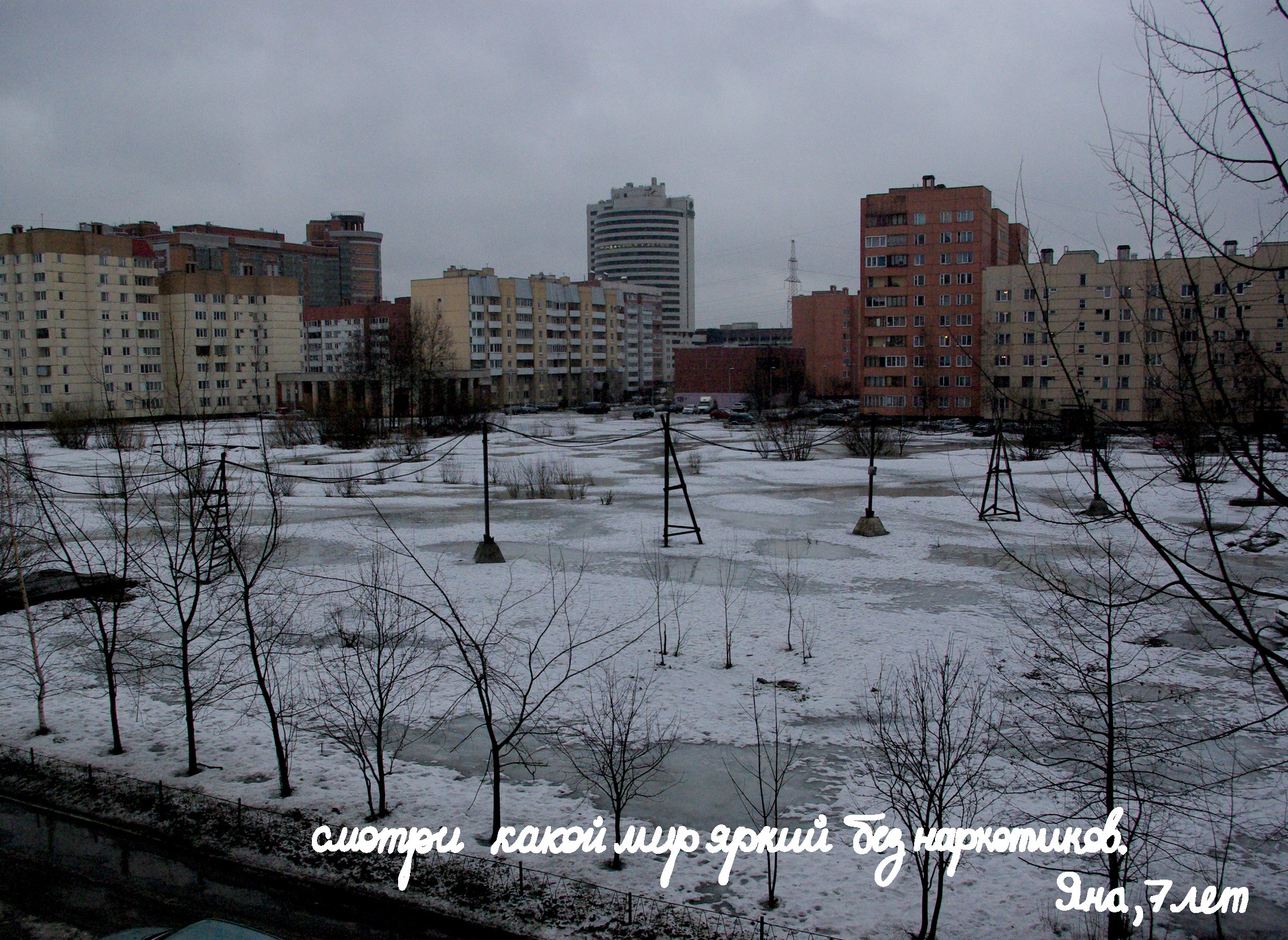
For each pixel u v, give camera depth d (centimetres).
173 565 1478
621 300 17238
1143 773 1188
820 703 1711
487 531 3009
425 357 10369
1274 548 3088
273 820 1231
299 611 2323
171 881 1101
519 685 1797
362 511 4125
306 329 16325
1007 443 3841
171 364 10681
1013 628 2188
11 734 1562
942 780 990
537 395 14650
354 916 1024
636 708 1675
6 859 1155
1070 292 8975
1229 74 714
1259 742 1509
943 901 1048
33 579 2591
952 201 10256
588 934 978
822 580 2723
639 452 7081
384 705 1309
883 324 10625
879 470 5631
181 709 1677
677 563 2986
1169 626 2184
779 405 12681
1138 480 4769
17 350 10319
